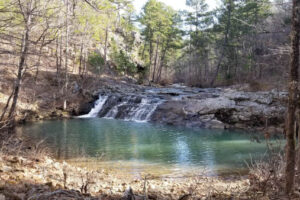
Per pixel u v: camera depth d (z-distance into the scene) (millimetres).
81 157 9930
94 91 25922
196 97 23156
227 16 39594
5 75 19391
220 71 47031
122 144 12758
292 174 4793
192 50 49344
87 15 18453
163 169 8875
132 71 38125
